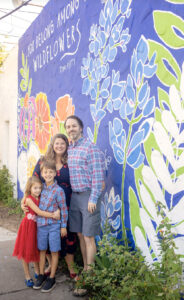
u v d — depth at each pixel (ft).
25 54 25.23
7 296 11.69
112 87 13.58
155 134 10.94
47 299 11.48
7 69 30.27
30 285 12.42
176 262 9.36
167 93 10.43
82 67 16.25
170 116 10.30
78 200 12.30
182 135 9.84
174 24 10.16
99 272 11.11
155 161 10.90
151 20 11.22
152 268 10.87
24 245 12.23
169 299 8.95
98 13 14.78
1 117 33.50
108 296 11.10
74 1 17.19
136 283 9.38
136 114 11.96
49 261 13.09
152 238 11.00
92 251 12.10
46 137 21.35
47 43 20.93
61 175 12.80
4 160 33.37
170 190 10.24
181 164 9.85
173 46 10.20
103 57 14.33
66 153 12.93
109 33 13.85
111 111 13.62
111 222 13.47
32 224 12.32
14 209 26.78
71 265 12.98
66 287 12.41
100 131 14.52
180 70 9.92
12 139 29.14
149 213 11.16
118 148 13.07
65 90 18.29
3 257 15.52
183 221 9.71
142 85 11.65
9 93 29.89
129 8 12.49
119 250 10.97
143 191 11.51
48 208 12.25
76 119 12.39
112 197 13.44
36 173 13.08
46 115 21.26
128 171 12.39
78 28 16.75
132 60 12.26
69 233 12.92
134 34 12.17
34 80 23.38
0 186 30.76
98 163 11.98
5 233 20.13
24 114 25.71
